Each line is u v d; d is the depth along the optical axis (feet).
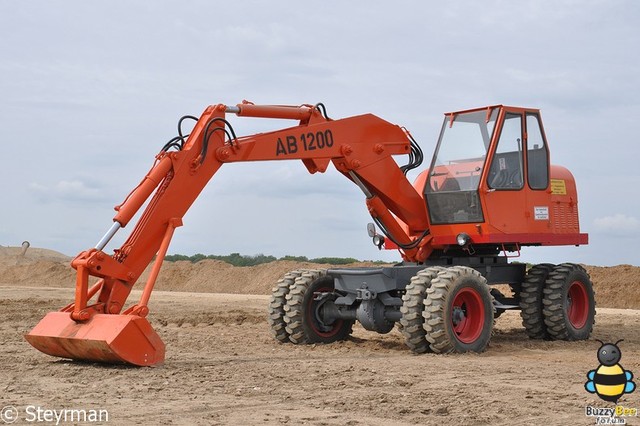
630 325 50.37
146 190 30.76
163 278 103.19
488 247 41.09
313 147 36.50
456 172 39.22
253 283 95.81
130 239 30.55
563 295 40.98
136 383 26.22
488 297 36.29
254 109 34.73
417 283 35.47
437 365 31.45
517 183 39.55
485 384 26.96
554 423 21.04
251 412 22.12
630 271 78.59
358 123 38.29
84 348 28.81
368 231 42.06
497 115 38.70
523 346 38.73
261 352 35.55
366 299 36.94
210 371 29.04
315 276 39.27
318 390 25.49
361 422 21.01
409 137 40.16
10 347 36.06
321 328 39.40
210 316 52.39
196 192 32.27
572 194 42.42
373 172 38.65
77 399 23.68
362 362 32.22
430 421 21.18
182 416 21.52
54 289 88.58
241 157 33.81
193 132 32.76
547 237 40.47
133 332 28.76
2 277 108.99
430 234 40.19
